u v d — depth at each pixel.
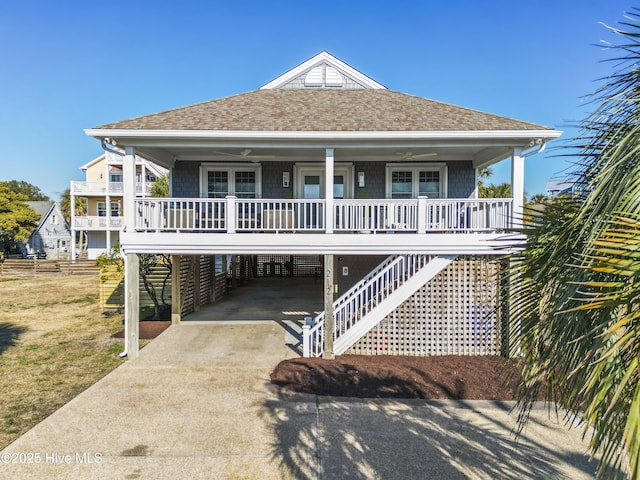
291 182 10.68
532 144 7.84
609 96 2.24
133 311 7.71
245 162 10.65
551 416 5.30
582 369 2.07
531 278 2.65
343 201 7.85
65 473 3.94
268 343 8.70
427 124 8.19
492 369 6.87
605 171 2.02
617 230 1.81
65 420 5.10
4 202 32.50
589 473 4.02
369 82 12.11
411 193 10.61
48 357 7.79
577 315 2.15
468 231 8.05
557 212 2.60
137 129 7.45
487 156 9.42
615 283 1.76
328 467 4.09
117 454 4.30
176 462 4.15
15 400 5.73
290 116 8.81
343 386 6.21
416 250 7.77
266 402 5.69
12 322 11.10
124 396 5.88
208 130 7.55
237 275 17.69
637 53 2.14
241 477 3.91
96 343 8.82
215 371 6.98
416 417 5.25
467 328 7.86
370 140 7.88
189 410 5.42
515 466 4.14
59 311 12.73
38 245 40.28
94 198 29.52
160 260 12.72
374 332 7.89
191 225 9.27
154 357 7.75
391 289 8.05
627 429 1.59
